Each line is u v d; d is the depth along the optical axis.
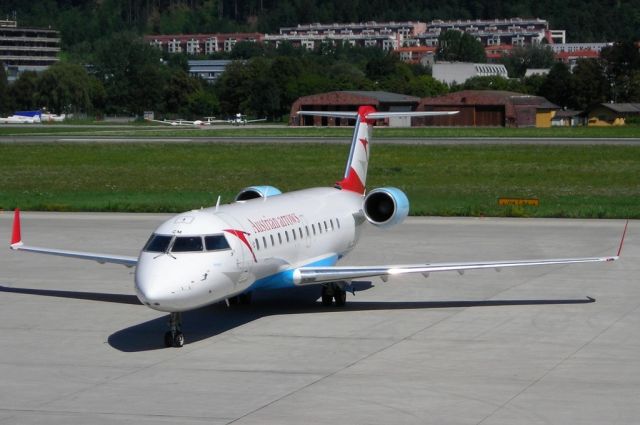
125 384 47.06
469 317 61.19
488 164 177.75
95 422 41.47
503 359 50.91
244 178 158.12
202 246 54.34
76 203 123.25
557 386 45.91
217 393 45.41
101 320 61.31
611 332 56.75
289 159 191.00
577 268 78.00
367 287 71.69
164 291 51.31
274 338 56.19
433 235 96.50
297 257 63.19
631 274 75.00
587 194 134.62
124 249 88.44
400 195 69.81
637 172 162.50
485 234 97.06
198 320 61.16
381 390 45.56
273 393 45.28
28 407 43.56
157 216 113.81
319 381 47.22
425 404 43.34
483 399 44.00
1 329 58.94
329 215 68.88
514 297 67.12
